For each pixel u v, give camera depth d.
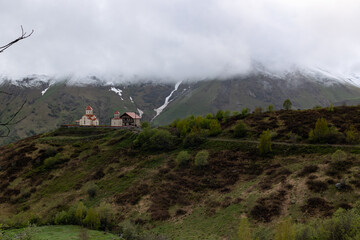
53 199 78.31
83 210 62.78
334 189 48.97
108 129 134.50
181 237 49.94
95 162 97.12
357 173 51.44
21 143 125.19
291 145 76.56
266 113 118.94
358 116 92.56
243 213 51.94
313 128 87.56
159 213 61.09
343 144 70.75
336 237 32.94
